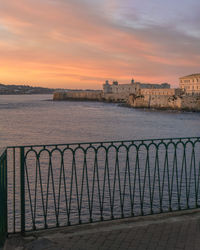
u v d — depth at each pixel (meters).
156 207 19.20
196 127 75.31
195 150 38.91
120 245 6.00
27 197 20.75
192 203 19.59
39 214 18.12
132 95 171.50
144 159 34.16
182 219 7.27
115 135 61.41
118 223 7.11
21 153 6.54
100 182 24.64
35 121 90.62
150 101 153.00
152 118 101.00
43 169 28.95
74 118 102.06
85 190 22.31
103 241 6.18
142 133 64.94
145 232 6.57
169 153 37.62
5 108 160.62
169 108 140.12
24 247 6.03
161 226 6.87
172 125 79.81
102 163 32.12
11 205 19.42
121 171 28.56
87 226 6.96
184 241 6.11
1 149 5.96
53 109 153.75
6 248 5.98
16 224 16.81
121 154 37.16
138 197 20.91
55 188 22.81
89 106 184.38
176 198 20.70
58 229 6.85
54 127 74.81
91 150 40.38
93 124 82.38
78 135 60.69
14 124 81.00
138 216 7.55
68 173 27.62
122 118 101.50
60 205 19.36
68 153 37.81
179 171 27.55
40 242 6.20
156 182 24.16
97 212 18.34
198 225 6.88
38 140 53.16
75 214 18.06
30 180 24.89
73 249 5.88
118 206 19.36
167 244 6.00
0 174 5.55
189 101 130.62
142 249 5.81
